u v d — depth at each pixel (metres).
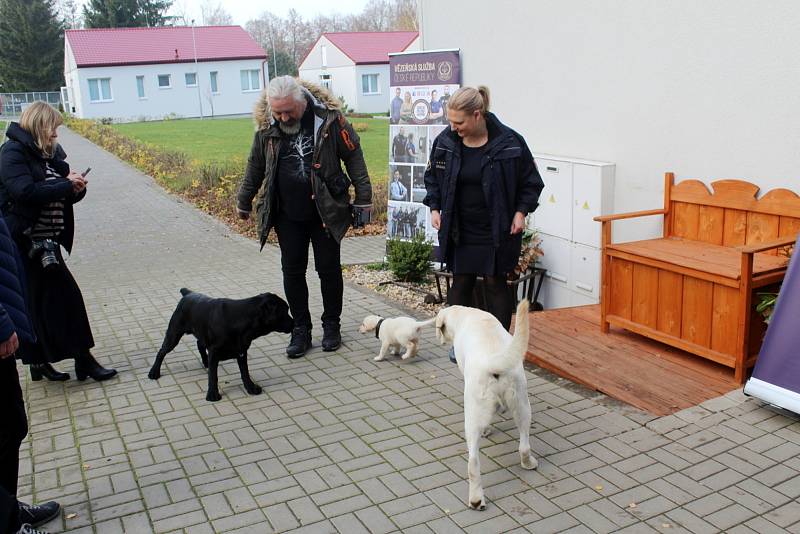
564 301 6.58
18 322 3.18
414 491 3.49
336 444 4.03
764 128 4.84
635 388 4.45
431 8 8.15
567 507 3.29
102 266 9.14
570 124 6.48
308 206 5.32
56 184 4.56
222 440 4.14
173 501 3.50
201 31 53.75
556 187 6.46
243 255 9.54
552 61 6.56
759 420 3.98
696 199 5.31
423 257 7.62
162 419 4.47
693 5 5.19
